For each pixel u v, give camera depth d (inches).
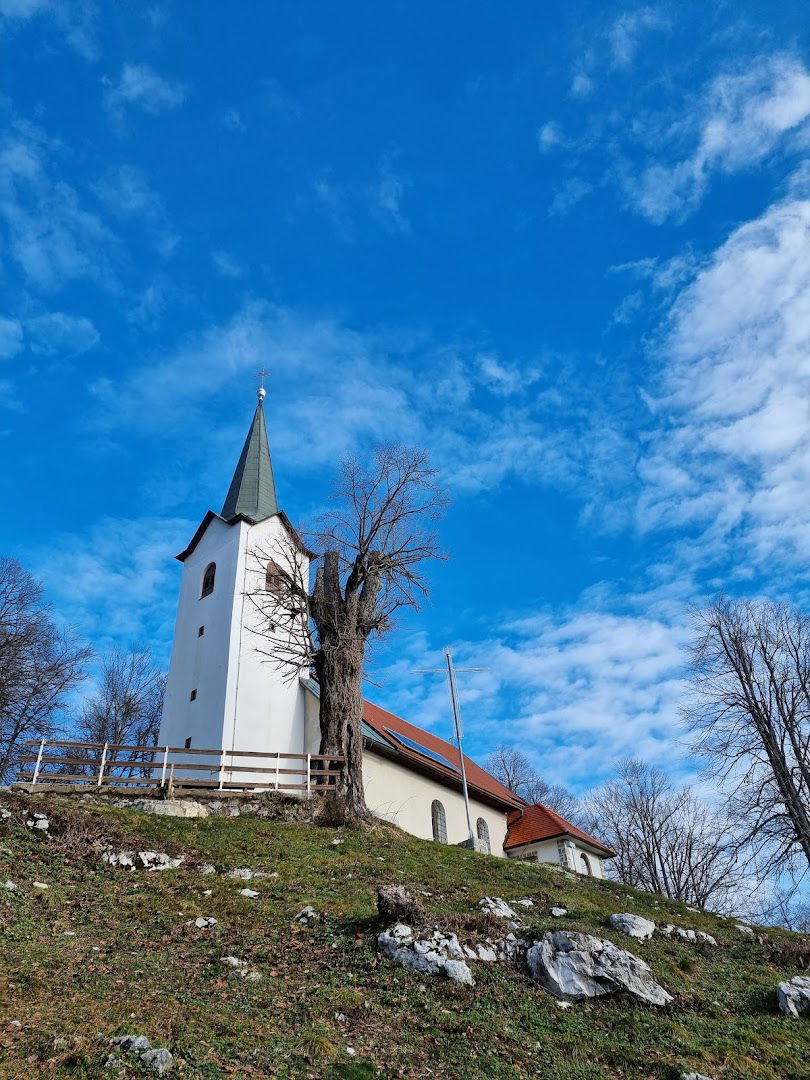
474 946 533.6
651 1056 434.6
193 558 1498.5
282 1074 367.9
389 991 472.7
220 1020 413.1
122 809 837.2
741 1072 428.1
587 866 1503.4
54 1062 346.0
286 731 1268.5
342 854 815.7
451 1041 422.9
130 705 1996.8
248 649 1291.8
